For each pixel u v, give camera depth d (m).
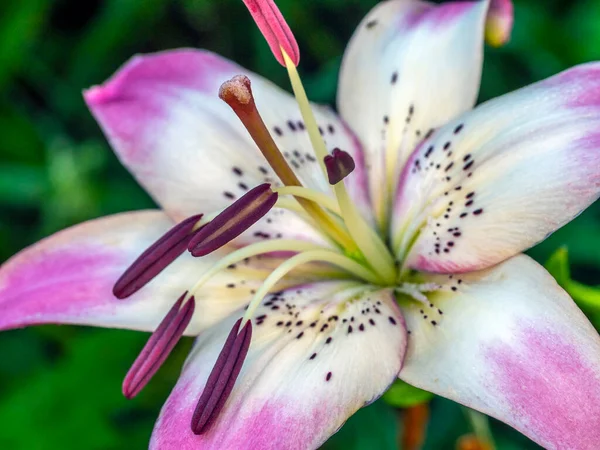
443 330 0.17
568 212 0.16
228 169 0.20
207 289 0.19
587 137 0.17
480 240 0.18
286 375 0.17
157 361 0.17
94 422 0.27
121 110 0.20
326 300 0.19
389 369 0.17
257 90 0.21
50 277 0.19
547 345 0.16
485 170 0.18
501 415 0.15
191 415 0.16
